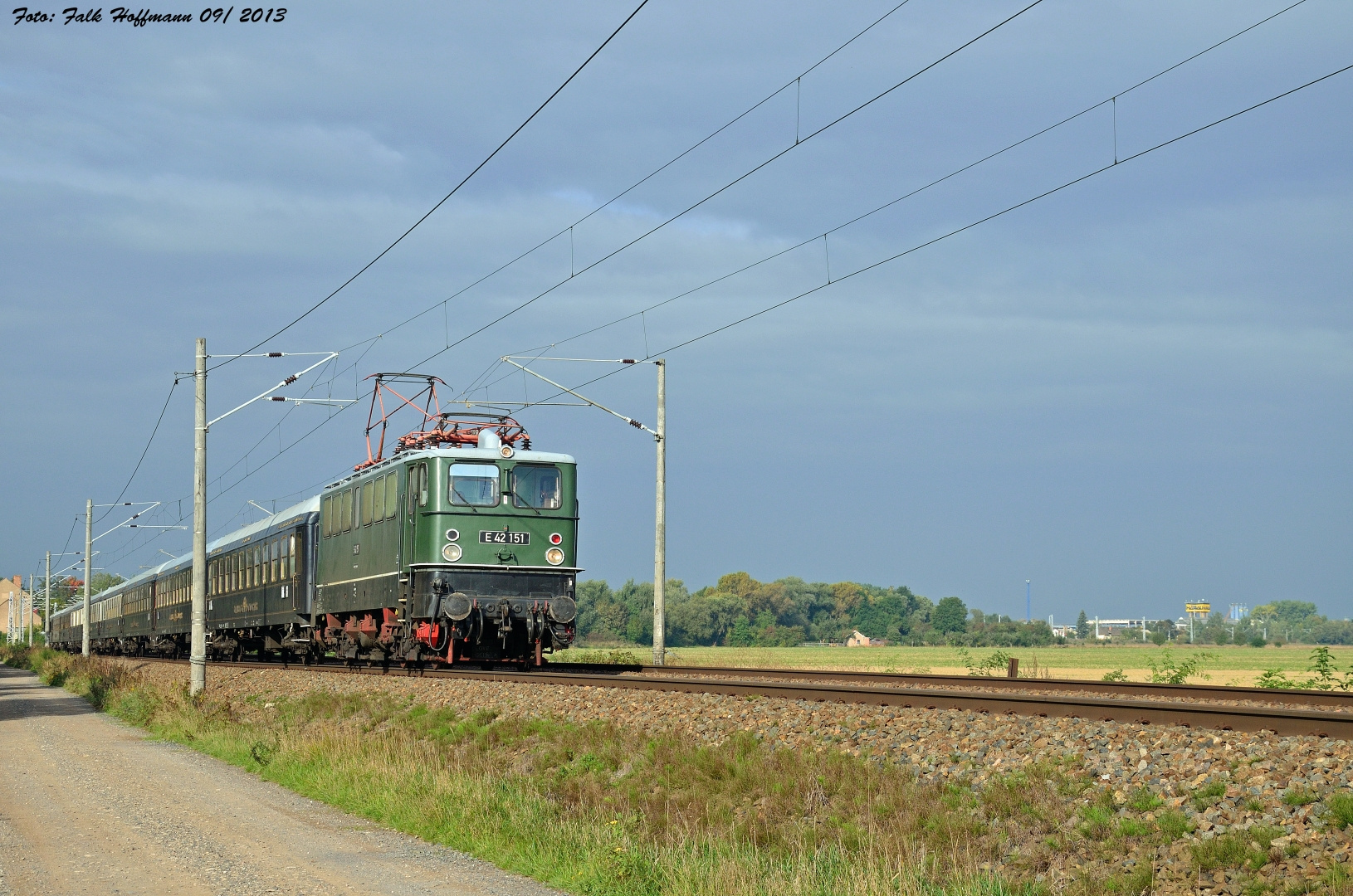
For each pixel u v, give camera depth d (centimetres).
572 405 3183
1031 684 2056
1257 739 1122
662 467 3195
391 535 2609
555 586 2514
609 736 1611
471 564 2444
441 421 2691
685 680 1920
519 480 2508
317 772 1662
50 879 1062
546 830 1232
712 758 1411
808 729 1459
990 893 966
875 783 1220
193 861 1143
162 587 5394
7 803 1479
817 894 996
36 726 2578
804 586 16875
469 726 1853
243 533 4209
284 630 3662
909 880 983
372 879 1081
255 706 2661
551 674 2156
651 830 1266
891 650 11194
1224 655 9319
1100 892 945
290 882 1062
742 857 1098
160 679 3709
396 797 1427
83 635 7075
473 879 1088
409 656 2523
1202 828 979
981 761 1234
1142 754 1130
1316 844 914
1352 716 1115
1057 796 1097
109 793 1569
